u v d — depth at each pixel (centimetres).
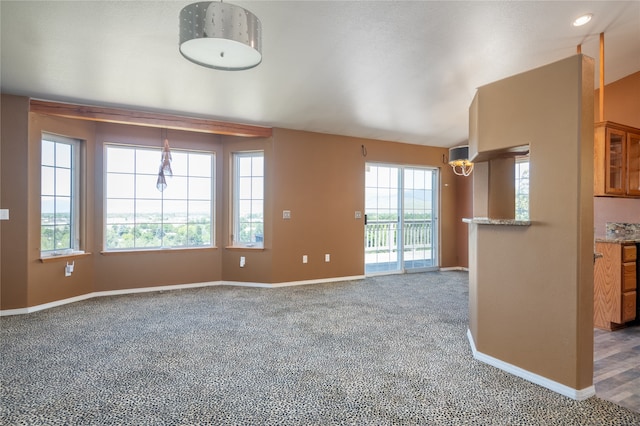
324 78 397
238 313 410
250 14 191
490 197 321
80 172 473
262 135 536
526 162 593
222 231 564
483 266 283
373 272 643
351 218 608
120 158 506
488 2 283
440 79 411
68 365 271
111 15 275
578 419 204
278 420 203
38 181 418
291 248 557
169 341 322
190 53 206
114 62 340
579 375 225
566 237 231
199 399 224
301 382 247
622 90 445
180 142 534
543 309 242
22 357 285
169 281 529
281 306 440
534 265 247
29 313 404
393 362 281
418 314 410
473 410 213
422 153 679
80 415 205
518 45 347
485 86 283
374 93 444
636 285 380
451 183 712
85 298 471
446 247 706
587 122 228
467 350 305
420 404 220
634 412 211
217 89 408
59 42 305
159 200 530
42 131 422
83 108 430
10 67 339
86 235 475
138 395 228
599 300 380
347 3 275
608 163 373
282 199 548
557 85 236
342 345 316
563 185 232
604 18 317
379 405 219
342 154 600
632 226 425
